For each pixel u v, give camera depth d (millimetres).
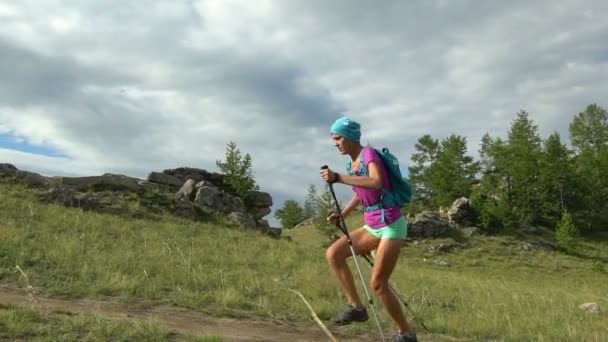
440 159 74250
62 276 8766
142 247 13727
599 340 6863
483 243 54312
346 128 4957
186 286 8891
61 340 4535
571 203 71125
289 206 95125
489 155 81062
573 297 13492
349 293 5184
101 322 5207
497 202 64000
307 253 18406
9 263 9258
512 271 45062
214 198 28719
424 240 53562
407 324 4945
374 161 4773
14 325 4703
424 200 76750
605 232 66562
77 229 15227
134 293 8047
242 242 19125
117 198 24375
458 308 9242
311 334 6391
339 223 5129
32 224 14961
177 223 22438
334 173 4773
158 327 5277
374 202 4895
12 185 22625
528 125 74438
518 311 8922
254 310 7594
